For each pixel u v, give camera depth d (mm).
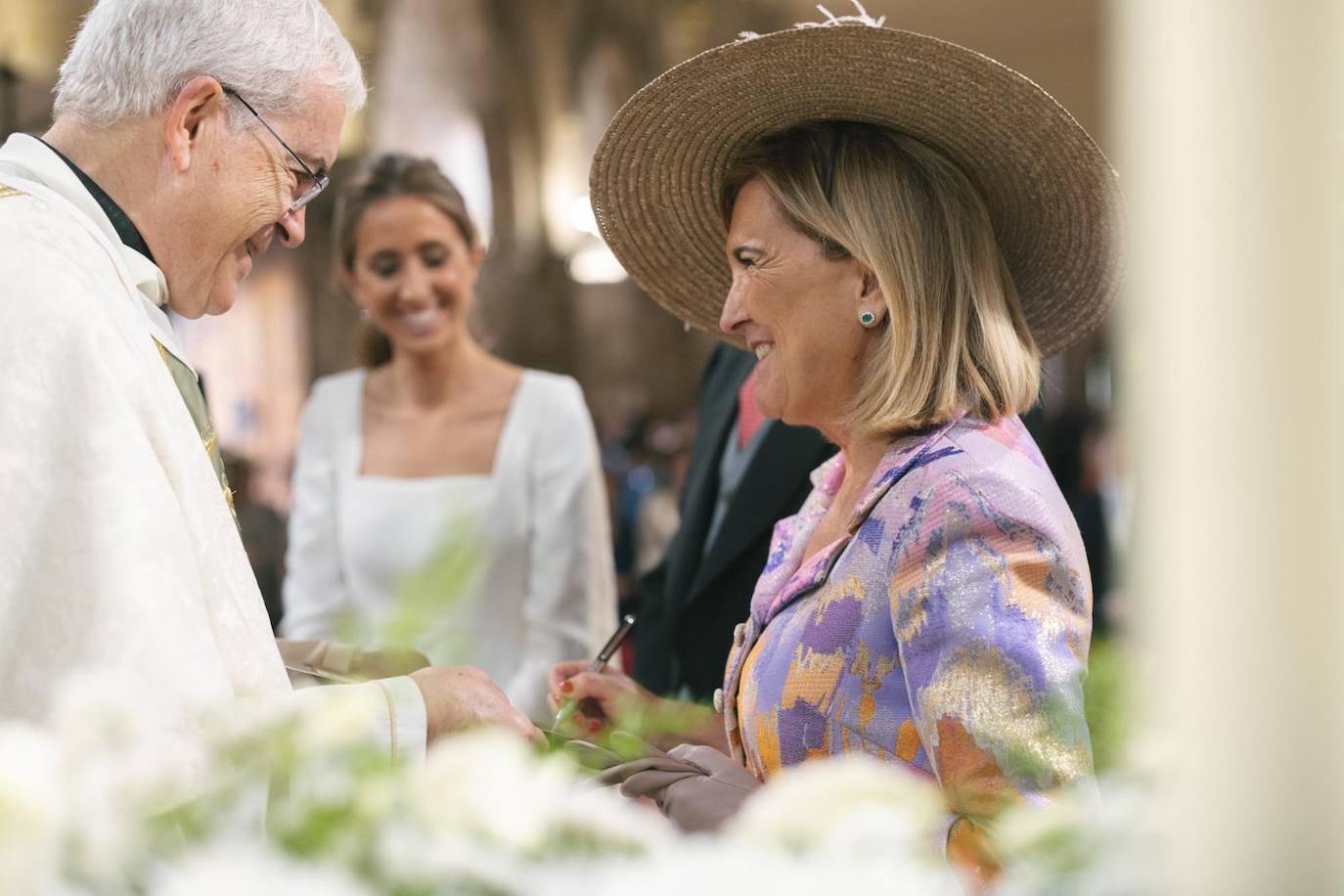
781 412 2156
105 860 835
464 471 4008
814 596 1954
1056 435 9289
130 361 1891
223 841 845
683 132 2297
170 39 2113
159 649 1740
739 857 830
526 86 22969
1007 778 1574
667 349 23766
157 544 1798
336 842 846
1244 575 540
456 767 894
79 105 2139
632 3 23562
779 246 2098
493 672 3869
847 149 2127
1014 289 2234
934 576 1752
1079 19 20047
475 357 4164
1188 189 549
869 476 2055
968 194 2121
